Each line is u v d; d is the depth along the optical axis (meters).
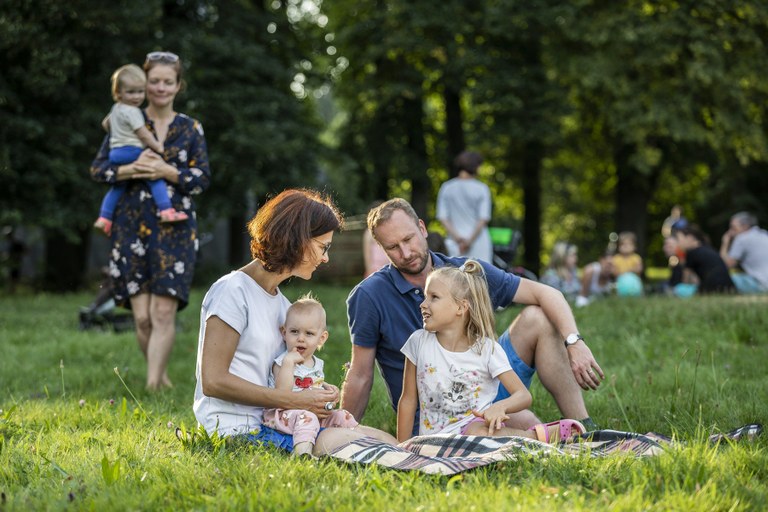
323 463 3.39
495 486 3.11
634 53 21.64
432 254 4.52
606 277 15.88
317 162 21.84
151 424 4.54
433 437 3.63
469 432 3.93
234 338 3.71
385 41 21.47
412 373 4.16
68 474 3.39
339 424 3.87
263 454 3.49
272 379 3.88
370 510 2.84
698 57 21.12
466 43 22.08
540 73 22.33
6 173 15.82
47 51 15.11
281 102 20.62
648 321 8.57
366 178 24.97
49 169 16.38
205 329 3.75
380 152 23.72
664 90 21.73
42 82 15.30
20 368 6.99
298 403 3.73
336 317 10.09
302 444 3.63
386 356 4.44
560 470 3.23
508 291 4.46
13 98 15.73
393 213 4.27
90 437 4.17
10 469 3.47
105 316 9.96
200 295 14.59
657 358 6.82
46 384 6.21
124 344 8.44
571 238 34.53
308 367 3.88
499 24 21.41
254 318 3.76
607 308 9.87
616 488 3.04
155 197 6.21
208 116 19.64
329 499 2.93
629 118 21.83
